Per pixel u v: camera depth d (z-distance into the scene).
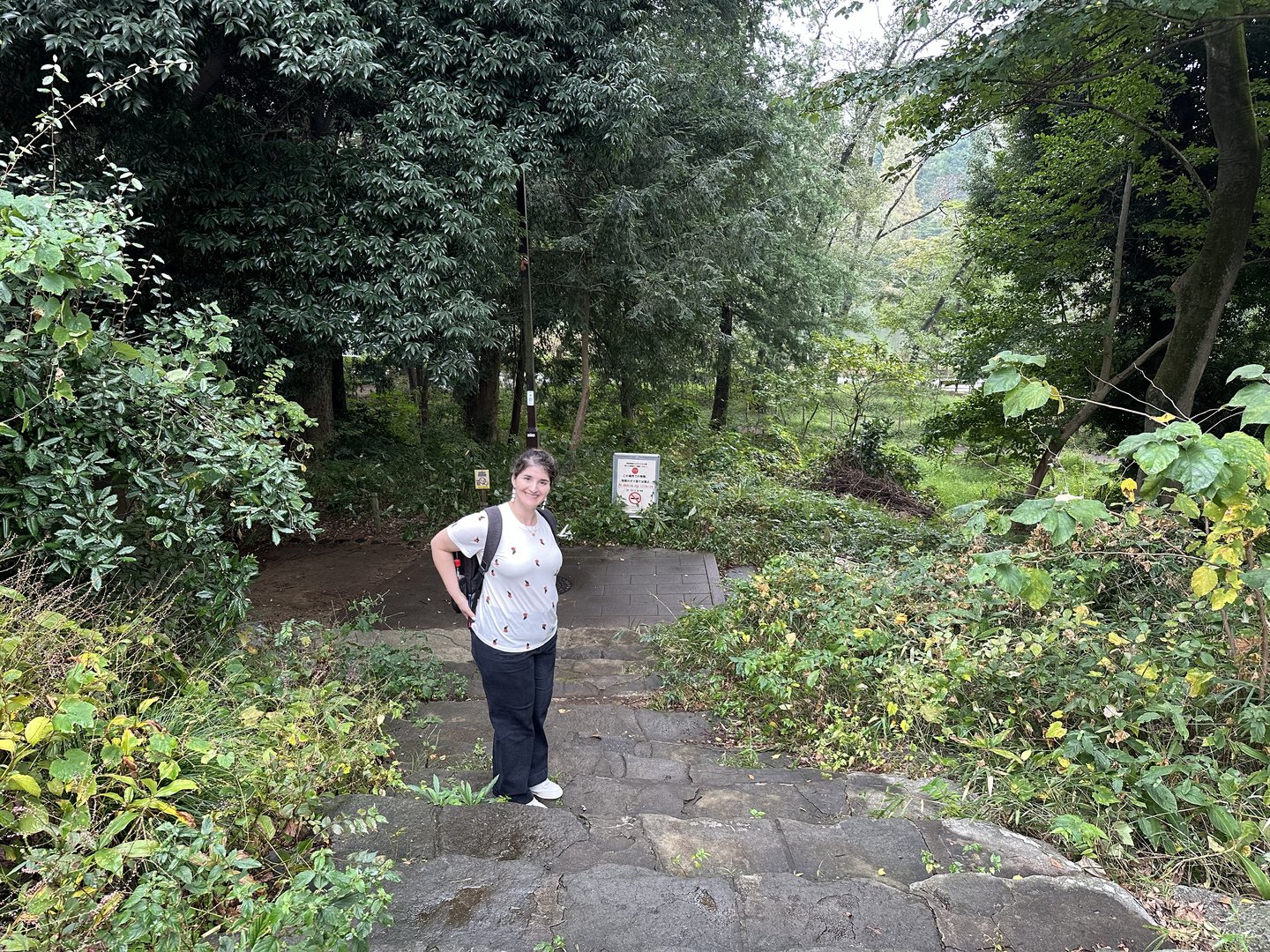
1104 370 11.91
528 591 2.97
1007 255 13.41
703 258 12.53
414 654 5.25
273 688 3.51
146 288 7.61
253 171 7.59
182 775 2.42
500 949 1.91
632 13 9.18
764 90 14.55
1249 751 2.80
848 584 5.27
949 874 2.36
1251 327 12.83
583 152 9.39
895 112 9.79
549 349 15.12
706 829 2.66
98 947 1.67
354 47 6.54
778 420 20.00
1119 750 2.94
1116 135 11.37
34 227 2.64
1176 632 3.78
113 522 3.06
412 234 7.87
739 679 4.84
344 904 1.79
